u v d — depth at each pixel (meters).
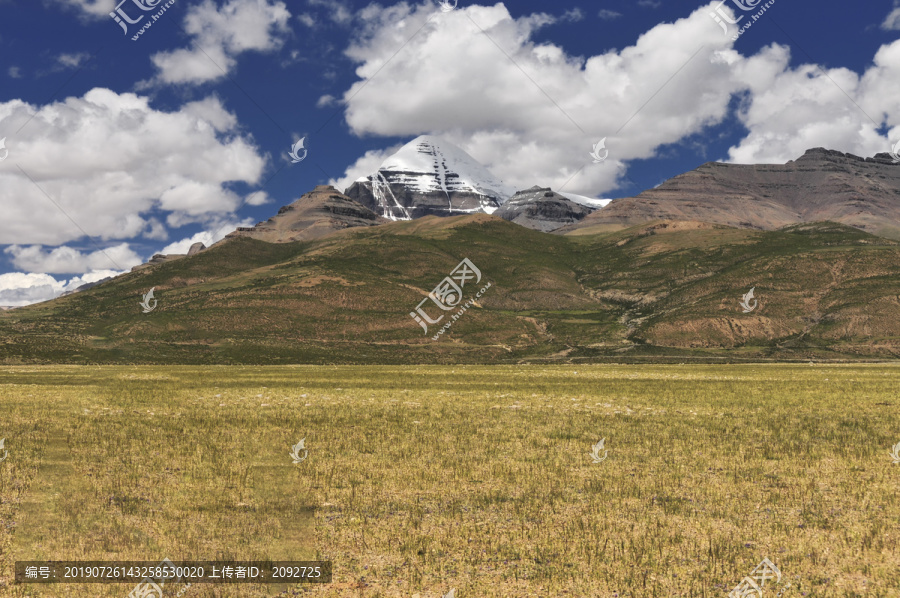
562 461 26.53
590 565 16.06
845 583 15.13
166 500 21.12
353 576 15.52
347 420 37.38
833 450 28.70
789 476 24.22
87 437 31.64
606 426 35.25
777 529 18.53
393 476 24.14
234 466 25.62
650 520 19.30
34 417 38.53
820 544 17.42
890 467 25.61
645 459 26.91
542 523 19.06
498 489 22.50
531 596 14.48
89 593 14.54
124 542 17.45
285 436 31.95
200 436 32.09
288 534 18.05
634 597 14.41
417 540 17.64
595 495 21.75
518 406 44.44
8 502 20.83
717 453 28.02
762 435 32.50
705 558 16.48
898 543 17.45
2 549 16.89
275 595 14.58
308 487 22.62
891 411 41.84
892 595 14.52
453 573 15.64
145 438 31.52
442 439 31.22
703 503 20.91
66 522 18.97
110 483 23.02
